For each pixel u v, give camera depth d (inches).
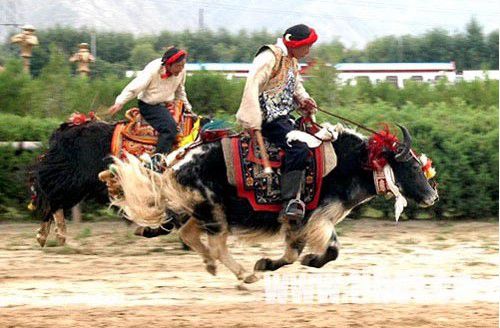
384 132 419.5
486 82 976.9
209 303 396.2
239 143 409.4
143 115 528.1
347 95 911.7
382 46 2234.3
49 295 416.8
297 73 417.7
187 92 894.4
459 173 679.7
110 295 416.8
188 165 410.6
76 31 2283.5
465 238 609.0
